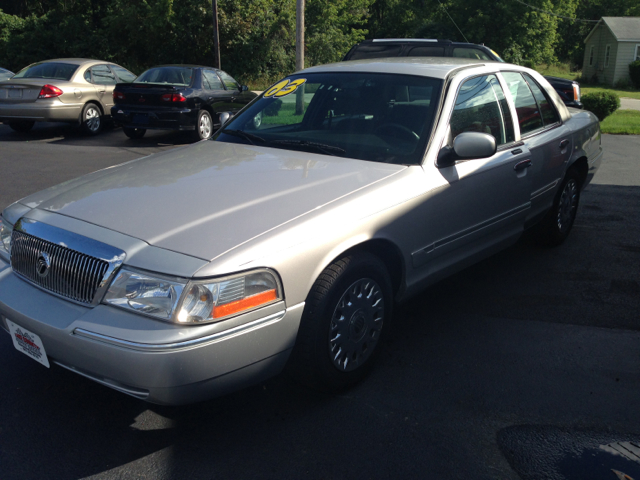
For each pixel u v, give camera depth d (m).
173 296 2.26
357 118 3.63
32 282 2.67
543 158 4.40
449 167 3.41
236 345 2.36
